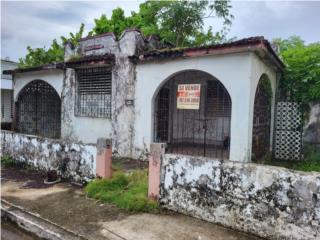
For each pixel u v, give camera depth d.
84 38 9.66
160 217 4.25
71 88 9.88
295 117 8.99
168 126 9.79
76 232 3.84
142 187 5.14
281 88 9.23
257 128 7.27
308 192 3.18
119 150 8.48
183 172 4.28
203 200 4.07
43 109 12.02
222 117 9.87
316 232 3.12
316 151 8.63
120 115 8.45
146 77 7.99
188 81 10.46
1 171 7.27
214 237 3.59
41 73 11.01
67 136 10.04
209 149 9.29
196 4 11.40
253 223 3.60
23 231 4.31
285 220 3.35
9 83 15.00
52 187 5.87
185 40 12.30
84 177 5.86
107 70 8.85
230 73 6.52
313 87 8.47
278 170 3.42
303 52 9.05
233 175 3.77
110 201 4.87
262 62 7.31
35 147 7.16
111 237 3.66
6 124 12.77
